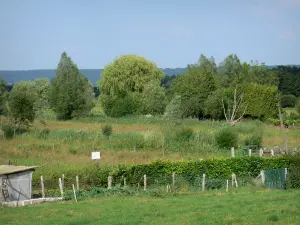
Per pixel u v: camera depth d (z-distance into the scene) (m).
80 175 38.47
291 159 40.22
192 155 51.16
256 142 58.28
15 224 22.59
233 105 93.44
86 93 109.25
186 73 109.19
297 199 25.05
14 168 33.22
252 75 136.12
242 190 33.72
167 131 61.91
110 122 90.62
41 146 53.41
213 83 104.75
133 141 56.28
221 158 40.62
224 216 20.83
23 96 70.00
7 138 59.69
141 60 116.94
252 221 19.39
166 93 123.25
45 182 37.44
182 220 20.64
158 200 28.97
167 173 39.00
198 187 37.12
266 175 36.00
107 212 24.77
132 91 115.62
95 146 54.66
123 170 38.50
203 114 100.69
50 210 26.16
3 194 31.34
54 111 104.62
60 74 106.69
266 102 99.06
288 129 81.69
